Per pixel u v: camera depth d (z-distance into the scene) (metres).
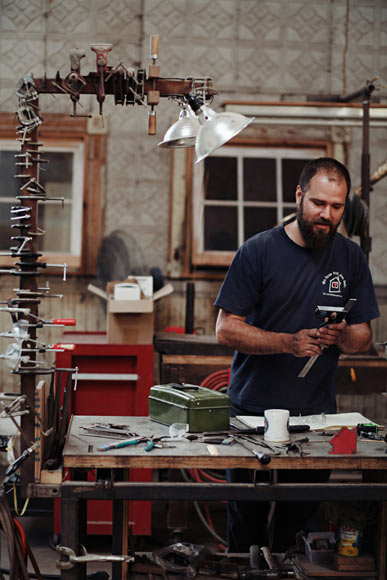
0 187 4.75
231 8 4.73
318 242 2.57
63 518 2.12
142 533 3.59
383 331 4.82
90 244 4.75
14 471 2.12
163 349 3.80
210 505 4.39
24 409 2.11
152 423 2.54
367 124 4.07
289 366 2.71
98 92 2.28
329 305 2.72
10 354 2.10
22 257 2.22
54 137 4.73
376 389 3.85
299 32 4.77
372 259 4.84
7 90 4.71
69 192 4.77
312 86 4.79
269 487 2.14
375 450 2.22
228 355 3.80
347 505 2.43
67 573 2.14
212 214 4.81
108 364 3.61
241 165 4.82
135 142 4.75
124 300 3.65
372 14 4.78
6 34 4.67
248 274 2.70
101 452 2.13
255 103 4.30
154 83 2.33
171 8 4.71
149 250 4.78
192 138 2.45
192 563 2.44
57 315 4.72
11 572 2.16
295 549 2.54
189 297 4.25
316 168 2.55
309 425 2.50
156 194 4.77
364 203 3.89
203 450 2.16
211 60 4.75
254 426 2.44
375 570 2.40
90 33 4.69
